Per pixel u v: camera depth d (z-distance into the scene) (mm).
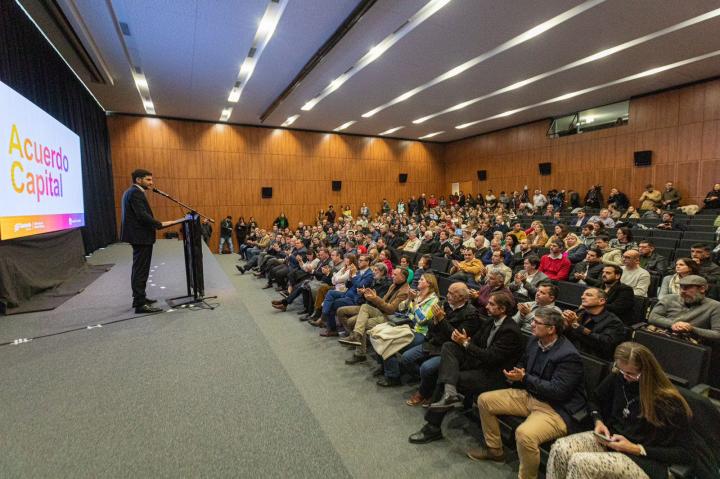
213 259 6109
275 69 8188
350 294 4520
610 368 2150
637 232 6828
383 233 10297
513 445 2375
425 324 3369
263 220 14086
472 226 8805
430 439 2463
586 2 5633
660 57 7707
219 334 2652
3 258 3406
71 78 7633
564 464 1809
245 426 1630
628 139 10898
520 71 8445
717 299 3459
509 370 2518
